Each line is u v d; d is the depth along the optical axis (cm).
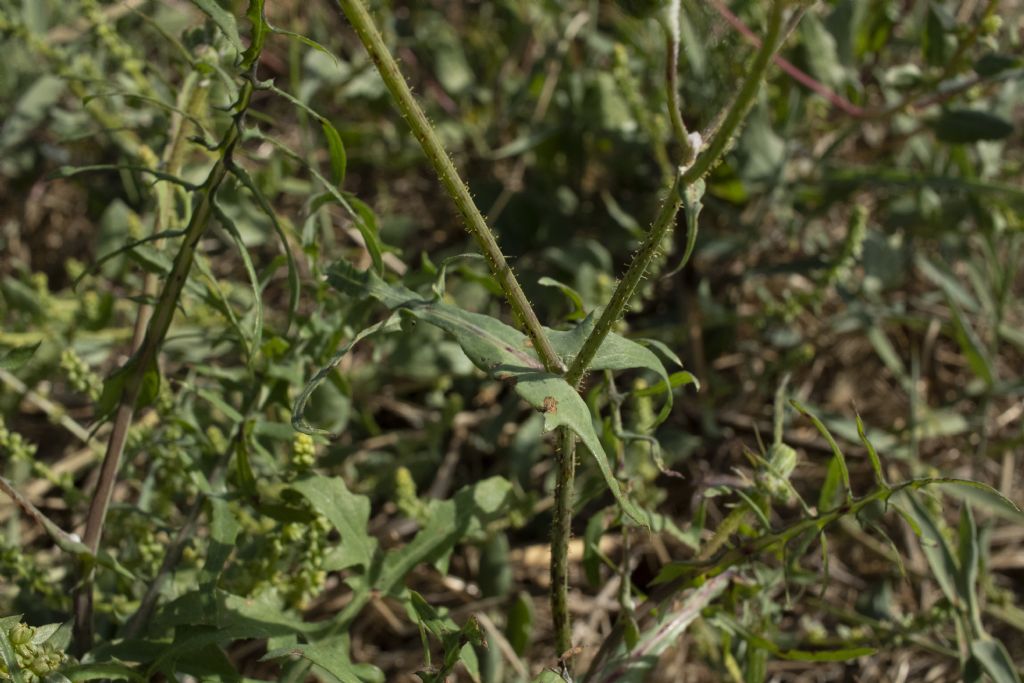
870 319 403
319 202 247
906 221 423
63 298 399
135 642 220
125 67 335
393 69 176
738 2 354
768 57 161
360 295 213
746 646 289
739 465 399
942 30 375
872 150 441
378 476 368
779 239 442
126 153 402
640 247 189
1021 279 464
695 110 414
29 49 400
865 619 309
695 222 169
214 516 238
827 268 371
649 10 165
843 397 433
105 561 228
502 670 307
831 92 393
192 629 222
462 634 203
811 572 305
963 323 389
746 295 445
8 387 343
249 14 180
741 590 256
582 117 429
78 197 468
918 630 301
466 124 468
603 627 363
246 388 272
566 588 229
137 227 297
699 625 302
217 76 278
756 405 414
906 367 445
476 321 203
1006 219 393
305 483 241
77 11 427
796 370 435
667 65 169
